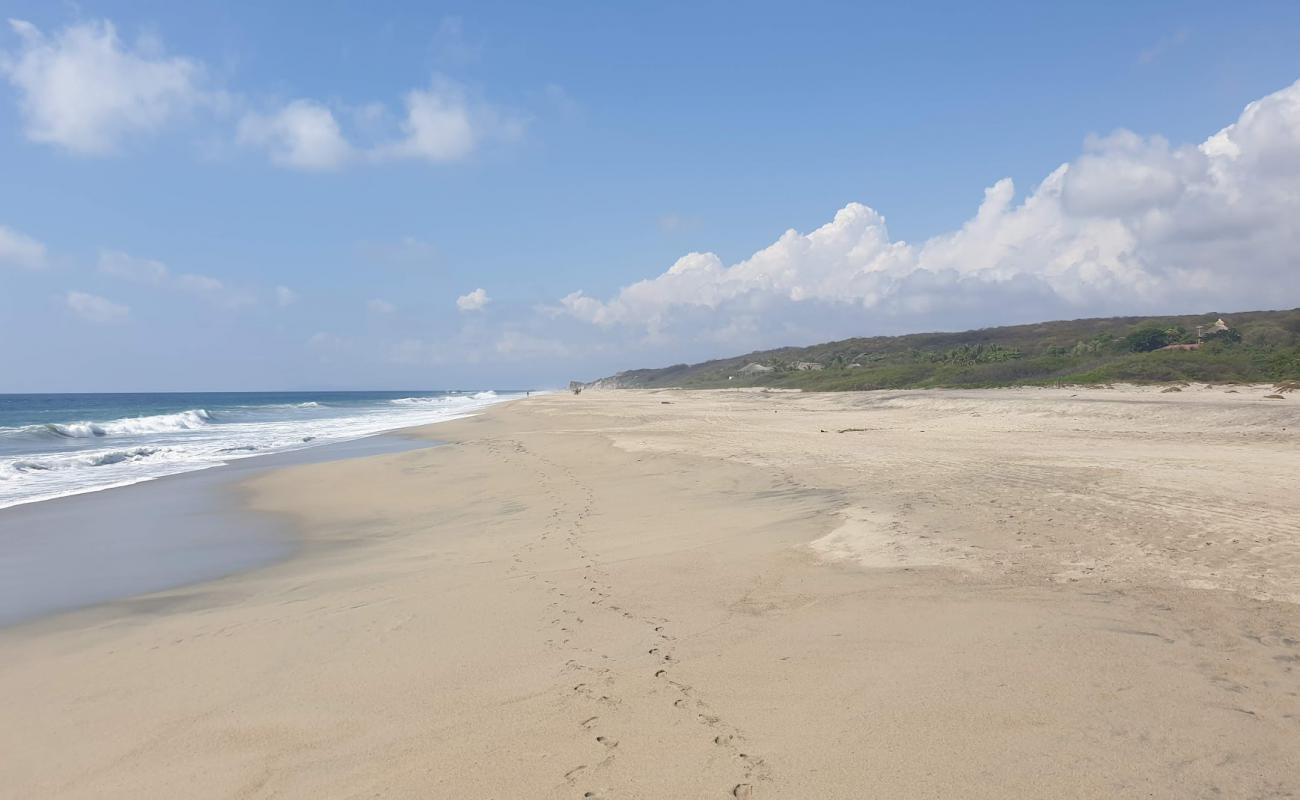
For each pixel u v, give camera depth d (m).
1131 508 9.65
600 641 6.00
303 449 27.89
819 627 5.97
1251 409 22.39
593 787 3.83
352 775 4.15
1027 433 21.70
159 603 8.50
